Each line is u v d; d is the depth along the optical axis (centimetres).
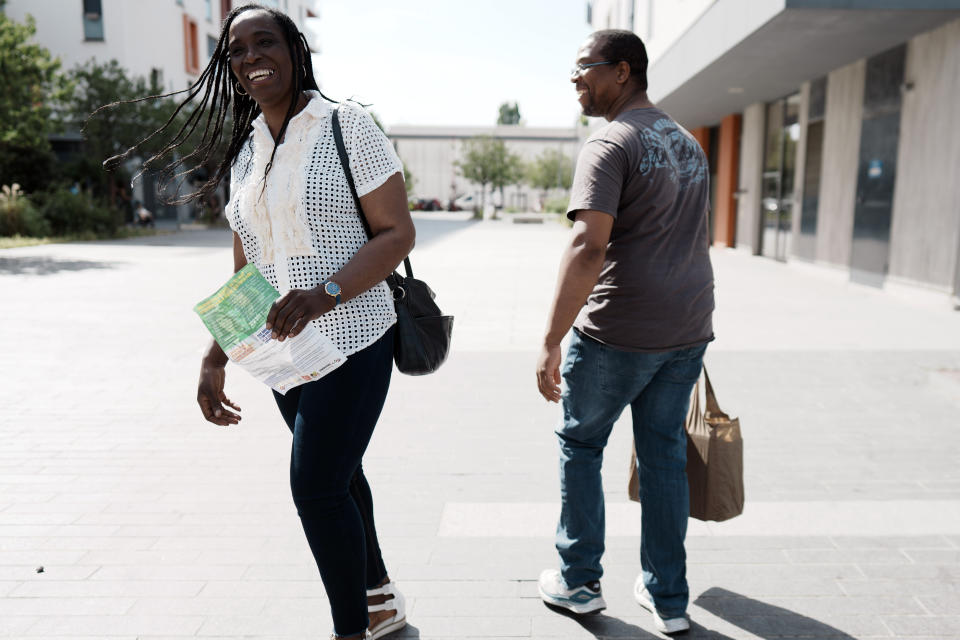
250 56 195
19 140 2073
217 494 368
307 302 186
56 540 319
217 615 261
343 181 201
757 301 988
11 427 471
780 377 593
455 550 311
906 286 1012
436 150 7462
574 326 246
